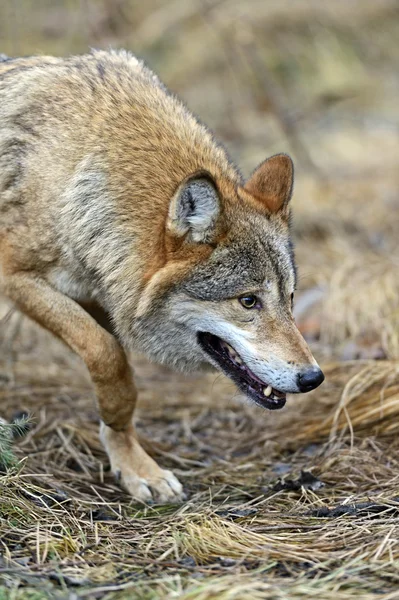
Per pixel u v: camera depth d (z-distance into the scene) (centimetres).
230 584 698
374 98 2736
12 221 995
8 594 671
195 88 2692
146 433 1216
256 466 1094
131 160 978
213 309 948
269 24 2761
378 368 1236
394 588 699
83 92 1008
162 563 755
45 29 2570
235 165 1085
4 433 926
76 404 1266
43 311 1002
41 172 980
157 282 940
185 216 915
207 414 1278
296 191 2073
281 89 2686
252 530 853
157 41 2741
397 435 1113
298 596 679
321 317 1492
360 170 2225
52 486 966
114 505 963
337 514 890
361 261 1639
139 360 1484
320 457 1089
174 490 999
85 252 982
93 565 753
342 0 2933
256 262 946
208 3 2588
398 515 874
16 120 1013
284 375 936
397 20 2980
